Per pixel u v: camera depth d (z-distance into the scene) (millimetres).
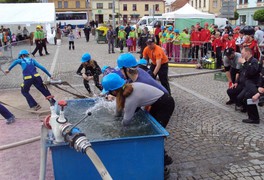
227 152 4824
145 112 4047
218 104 7523
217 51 12773
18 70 13273
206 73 12164
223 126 5977
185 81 10578
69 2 70375
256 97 5785
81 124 4039
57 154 3039
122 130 3756
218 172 4215
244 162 4484
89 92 7840
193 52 14336
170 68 13273
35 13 18578
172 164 4453
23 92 7117
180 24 18812
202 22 18797
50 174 4195
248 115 6180
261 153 4777
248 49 6168
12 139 5441
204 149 4945
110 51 19656
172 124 6125
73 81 10398
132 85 3719
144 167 3270
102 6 72062
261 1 43375
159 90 3936
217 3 57312
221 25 28766
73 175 3135
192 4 67438
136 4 73875
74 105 4801
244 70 6348
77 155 3082
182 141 5277
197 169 4305
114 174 3211
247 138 5371
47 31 26922
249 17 46500
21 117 6727
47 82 7105
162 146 3262
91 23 41656
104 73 5488
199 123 6172
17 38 24875
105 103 4746
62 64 14633
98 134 3678
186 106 7383
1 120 6555
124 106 3795
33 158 4738
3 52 12414
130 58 4168
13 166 4504
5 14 18172
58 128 2982
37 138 3941
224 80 10492
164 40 14836
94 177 3182
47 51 20547
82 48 22578
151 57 7492
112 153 3150
